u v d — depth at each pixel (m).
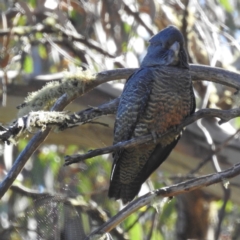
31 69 13.20
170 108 8.81
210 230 13.79
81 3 13.13
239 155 11.74
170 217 13.98
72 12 13.87
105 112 7.86
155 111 8.84
